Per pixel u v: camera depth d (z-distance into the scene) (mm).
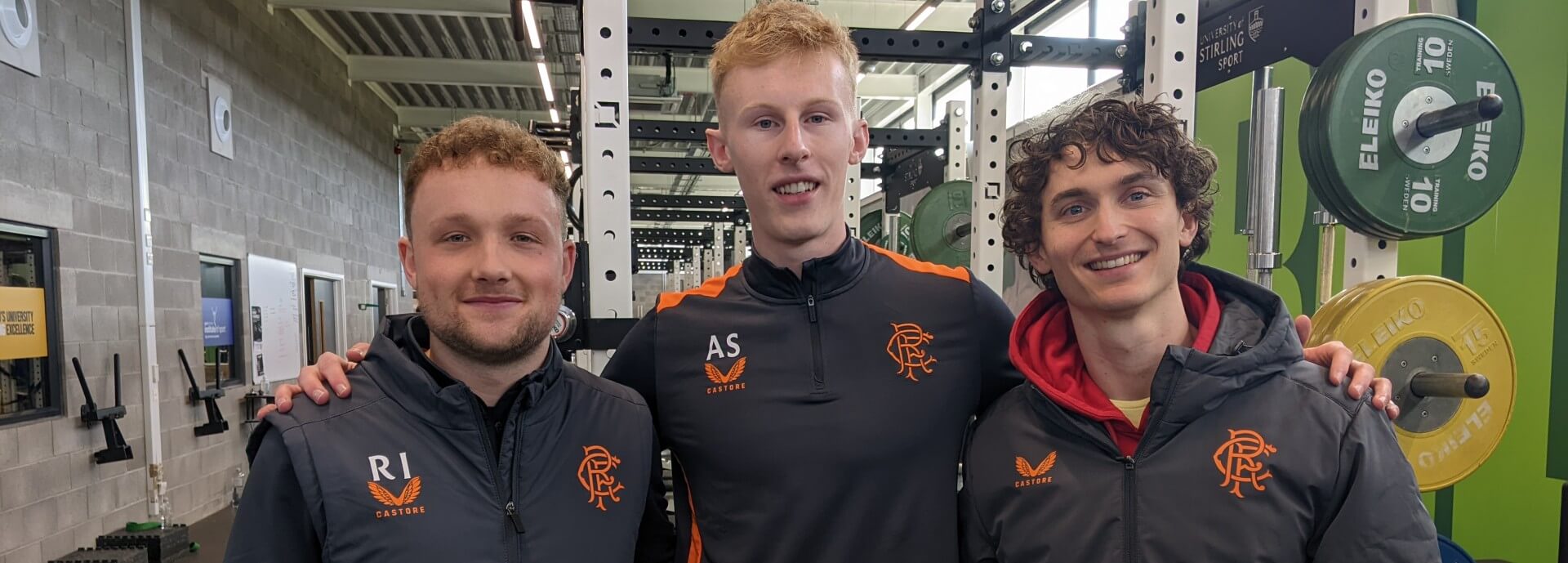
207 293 5211
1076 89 5719
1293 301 3365
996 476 1141
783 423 1188
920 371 1229
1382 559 897
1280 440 975
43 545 3492
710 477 1226
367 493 998
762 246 1274
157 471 4258
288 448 998
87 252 3828
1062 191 1059
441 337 1059
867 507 1159
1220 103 3730
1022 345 1166
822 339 1235
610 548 1101
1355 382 986
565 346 1812
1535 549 2367
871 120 10211
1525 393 2393
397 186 9648
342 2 5934
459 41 7391
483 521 1027
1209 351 1039
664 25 2316
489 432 1082
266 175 6027
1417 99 1403
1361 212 1425
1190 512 980
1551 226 2307
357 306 8203
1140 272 1028
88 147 3859
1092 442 1068
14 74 3379
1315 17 1681
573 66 7410
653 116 9648
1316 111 1411
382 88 8953
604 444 1149
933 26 6418
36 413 3500
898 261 1349
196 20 5020
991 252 2689
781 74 1162
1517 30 2383
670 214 9633
